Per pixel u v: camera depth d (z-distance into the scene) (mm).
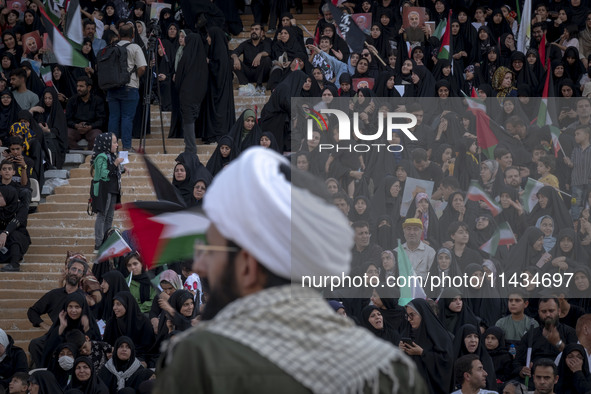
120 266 16766
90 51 24312
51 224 19719
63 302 16141
